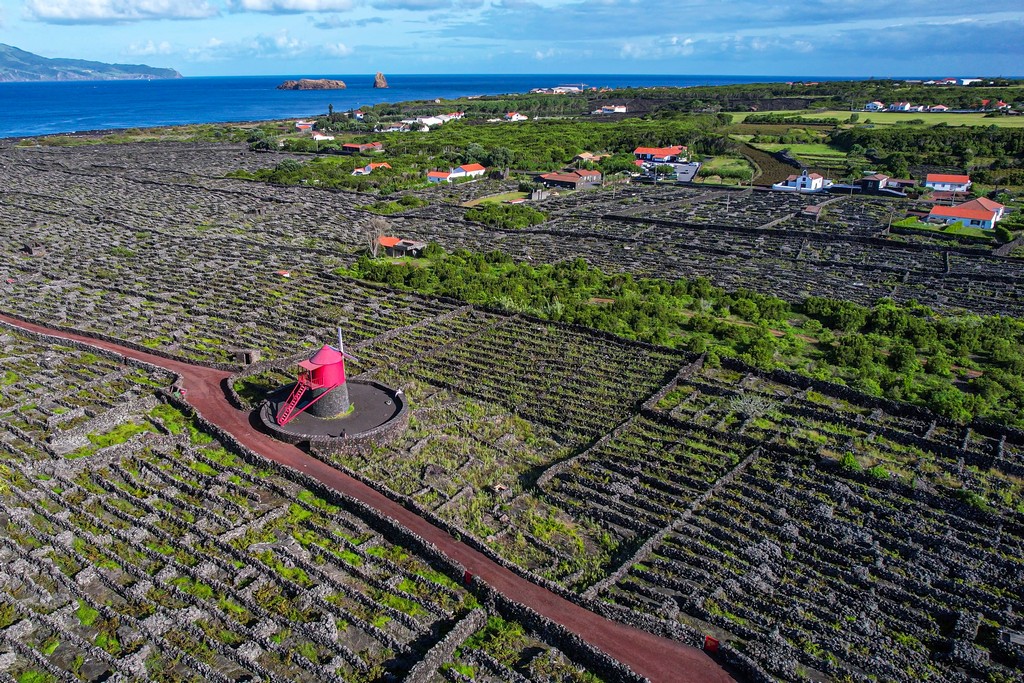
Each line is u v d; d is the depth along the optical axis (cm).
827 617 4200
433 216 15750
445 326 8856
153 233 13450
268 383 7100
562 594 4303
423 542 4691
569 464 5759
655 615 4166
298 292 10094
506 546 4816
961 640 3991
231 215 15450
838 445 6128
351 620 4122
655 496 5356
